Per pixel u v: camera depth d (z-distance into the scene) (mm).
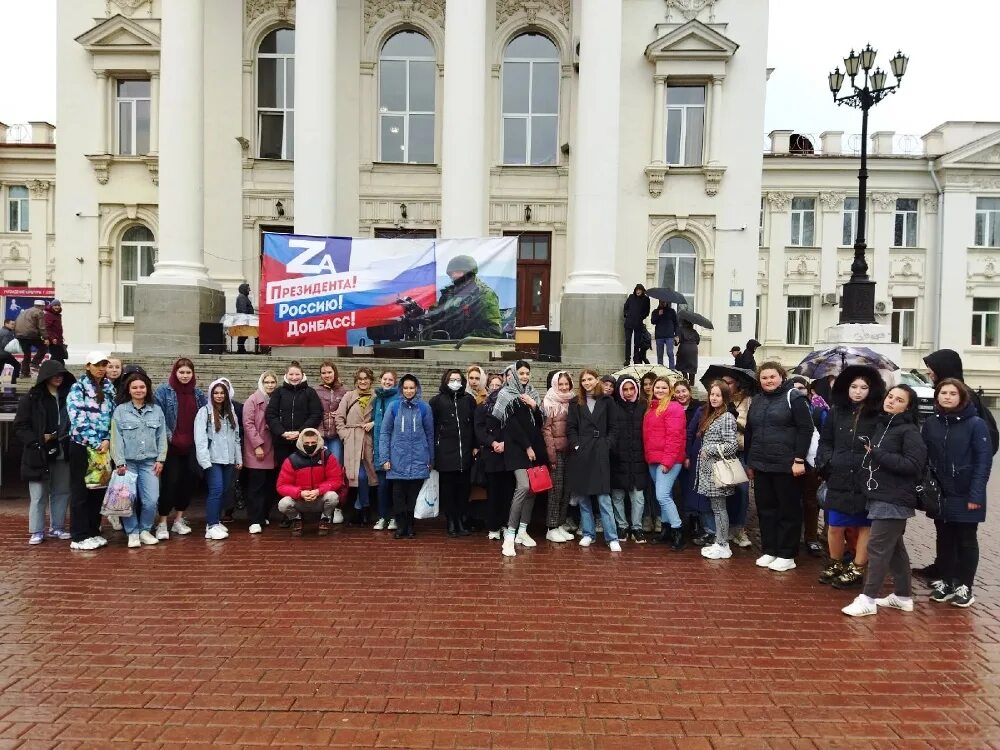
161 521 7453
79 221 18297
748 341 16281
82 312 18391
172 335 13938
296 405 7801
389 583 6055
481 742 3527
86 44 17688
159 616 5199
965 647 4887
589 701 3986
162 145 14281
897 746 3584
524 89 17703
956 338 28656
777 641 4941
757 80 17406
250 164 17359
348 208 17375
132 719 3705
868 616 5492
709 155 17531
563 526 7793
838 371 7969
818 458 6344
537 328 15312
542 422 7570
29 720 3686
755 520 9352
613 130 13641
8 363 10922
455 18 14023
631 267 17812
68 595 5656
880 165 28516
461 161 14055
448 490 7781
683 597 5867
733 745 3557
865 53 14422
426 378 11367
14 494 9844
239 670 4297
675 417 7340
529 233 17797
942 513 5773
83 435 6922
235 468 7734
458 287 11633
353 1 17156
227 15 17156
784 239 28922
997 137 27859
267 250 11562
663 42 17078
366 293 11648
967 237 28531
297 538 7590
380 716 3768
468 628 5055
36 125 29953
